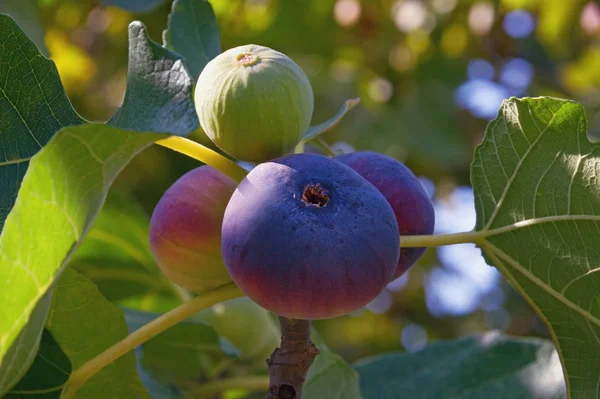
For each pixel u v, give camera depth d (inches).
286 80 18.5
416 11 49.2
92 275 26.2
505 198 20.2
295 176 17.7
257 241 17.4
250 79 18.4
